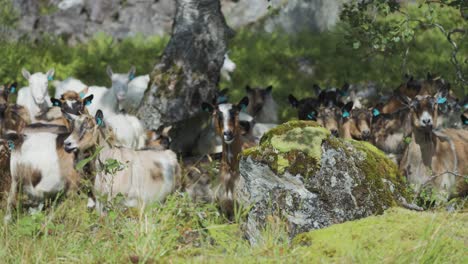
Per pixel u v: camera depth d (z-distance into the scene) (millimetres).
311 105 17562
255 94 21469
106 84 26703
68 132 14195
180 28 18844
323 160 10844
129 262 9609
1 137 14773
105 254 9938
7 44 29531
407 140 13641
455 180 13484
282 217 10766
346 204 10797
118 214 11633
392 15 30125
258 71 27234
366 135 16375
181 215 11539
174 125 18859
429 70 25875
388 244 9633
